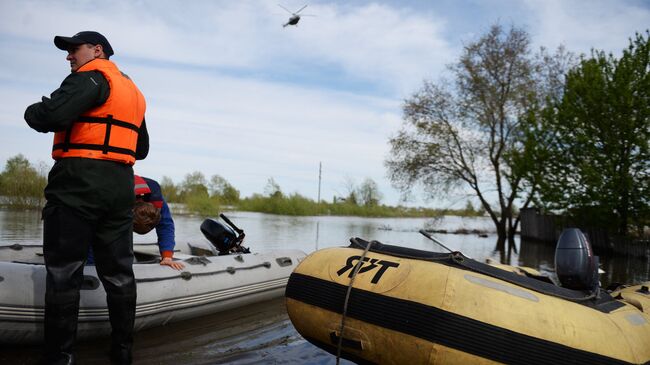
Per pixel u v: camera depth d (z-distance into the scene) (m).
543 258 11.83
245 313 4.51
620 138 14.04
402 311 2.50
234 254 5.07
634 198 13.93
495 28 19.61
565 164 15.70
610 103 14.03
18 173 14.30
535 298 2.54
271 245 9.92
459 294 2.47
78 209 2.42
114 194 2.53
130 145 2.60
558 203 15.45
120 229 2.66
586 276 3.20
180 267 4.12
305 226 17.41
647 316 3.08
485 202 20.09
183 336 3.66
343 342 2.71
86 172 2.43
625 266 11.12
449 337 2.39
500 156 19.97
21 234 8.39
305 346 3.60
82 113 2.46
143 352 3.23
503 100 19.70
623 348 2.41
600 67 14.78
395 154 21.56
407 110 20.94
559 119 15.61
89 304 3.24
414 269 2.67
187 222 14.78
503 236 19.39
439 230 21.58
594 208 14.38
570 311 2.51
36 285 3.06
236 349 3.43
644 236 14.66
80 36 2.62
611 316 2.63
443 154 20.77
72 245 2.45
